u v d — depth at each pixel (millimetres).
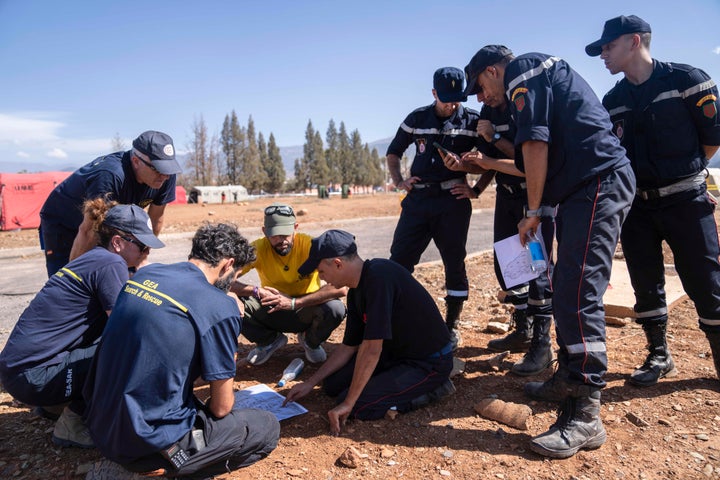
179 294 2379
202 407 2670
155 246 3064
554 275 3014
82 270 2904
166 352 2311
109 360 2330
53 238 3691
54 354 2865
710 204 3391
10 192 18297
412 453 2895
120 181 3580
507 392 3613
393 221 19938
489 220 18281
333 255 3164
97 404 2361
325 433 3146
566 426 2850
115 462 2426
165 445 2342
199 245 2633
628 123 3486
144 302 2342
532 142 2904
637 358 4090
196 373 2498
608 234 2855
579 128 2865
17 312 6613
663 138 3338
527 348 4340
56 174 19438
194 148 68812
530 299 3918
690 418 3145
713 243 3383
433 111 4359
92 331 2990
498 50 3412
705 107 3219
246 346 4848
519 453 2857
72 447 3039
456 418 3266
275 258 4172
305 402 3592
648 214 3535
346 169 119750
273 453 2934
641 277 3635
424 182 4402
